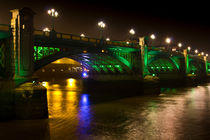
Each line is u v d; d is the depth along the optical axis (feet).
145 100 135.74
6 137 65.36
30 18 88.94
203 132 71.26
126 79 178.50
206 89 205.26
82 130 73.10
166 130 73.61
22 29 85.51
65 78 316.81
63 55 115.03
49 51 109.19
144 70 166.50
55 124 78.48
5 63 84.38
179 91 187.32
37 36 97.50
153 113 98.58
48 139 64.49
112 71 189.88
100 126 77.77
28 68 86.99
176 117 91.09
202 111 102.42
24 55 85.71
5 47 84.84
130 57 172.14
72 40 114.73
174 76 247.29
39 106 81.76
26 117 80.43
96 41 129.80
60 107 111.34
